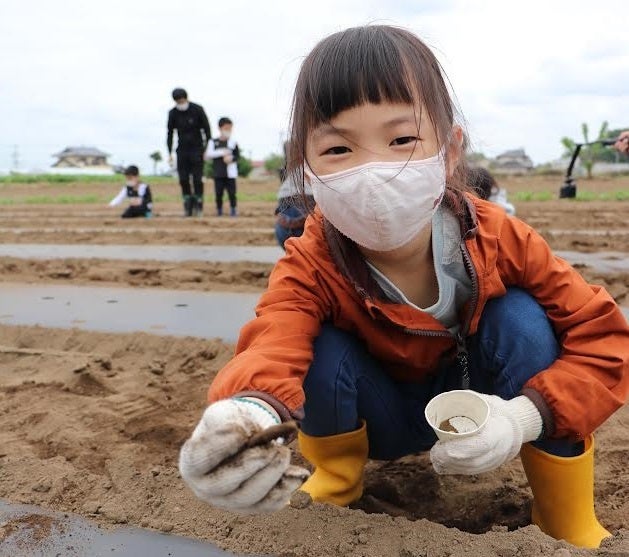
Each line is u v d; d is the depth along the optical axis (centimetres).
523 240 180
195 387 318
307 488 197
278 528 176
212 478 124
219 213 1212
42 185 3294
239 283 532
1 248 759
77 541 180
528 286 182
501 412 158
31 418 272
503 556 158
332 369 181
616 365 168
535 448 178
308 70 163
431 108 162
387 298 181
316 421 188
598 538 178
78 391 311
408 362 188
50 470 218
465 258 175
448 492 223
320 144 161
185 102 1155
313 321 177
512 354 177
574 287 179
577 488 177
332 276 179
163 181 3694
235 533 177
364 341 188
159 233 858
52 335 390
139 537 180
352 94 154
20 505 200
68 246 770
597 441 249
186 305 453
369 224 162
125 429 271
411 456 253
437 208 178
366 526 172
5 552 177
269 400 146
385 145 158
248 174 4888
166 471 212
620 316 174
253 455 123
